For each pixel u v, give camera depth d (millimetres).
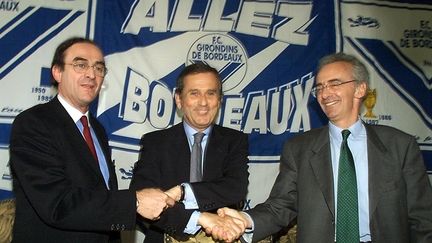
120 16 3139
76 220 1706
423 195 1974
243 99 3270
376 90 3475
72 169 1822
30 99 2990
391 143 2057
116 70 3113
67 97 1962
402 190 1972
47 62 3023
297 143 2229
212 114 2234
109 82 3098
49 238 1766
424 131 3518
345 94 2039
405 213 1967
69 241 1783
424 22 3574
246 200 3230
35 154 1759
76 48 1952
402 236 1938
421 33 3564
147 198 1890
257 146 3271
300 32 3381
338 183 2006
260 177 3264
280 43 3348
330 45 3416
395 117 3486
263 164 3273
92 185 1841
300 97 3350
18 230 1786
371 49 3482
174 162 2195
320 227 2006
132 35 3146
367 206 1993
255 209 2211
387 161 2006
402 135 2072
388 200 1950
